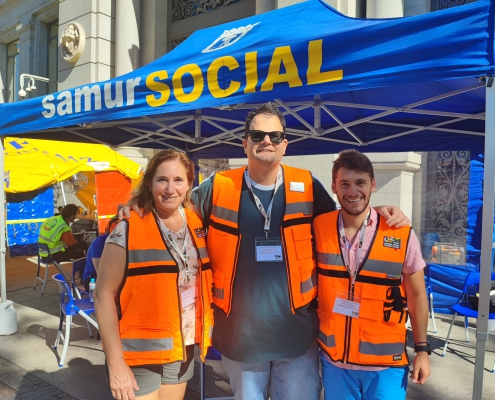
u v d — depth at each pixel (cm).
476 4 188
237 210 192
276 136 184
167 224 190
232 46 338
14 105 413
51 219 668
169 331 187
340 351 185
